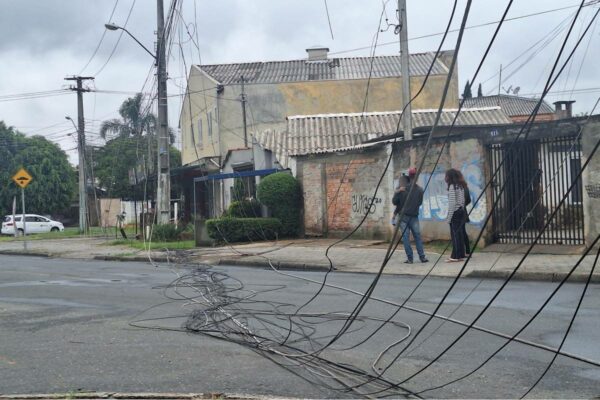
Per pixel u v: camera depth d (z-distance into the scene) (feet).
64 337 24.27
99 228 139.85
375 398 16.71
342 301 30.91
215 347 22.30
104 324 26.61
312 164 66.80
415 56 128.36
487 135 48.83
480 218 49.32
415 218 44.27
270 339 23.26
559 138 44.62
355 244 58.39
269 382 18.16
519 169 46.91
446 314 26.96
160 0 72.64
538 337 22.58
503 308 27.94
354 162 62.44
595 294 31.01
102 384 18.24
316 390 17.40
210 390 17.52
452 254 43.62
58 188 170.81
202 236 67.77
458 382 17.93
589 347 21.13
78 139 124.06
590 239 42.91
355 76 121.70
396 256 48.60
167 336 24.11
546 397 16.52
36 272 49.26
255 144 85.76
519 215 47.24
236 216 74.33
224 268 48.29
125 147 162.30
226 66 137.08
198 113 137.08
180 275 43.19
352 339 23.12
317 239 65.05
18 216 141.38
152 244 71.67
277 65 134.51
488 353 20.88
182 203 111.86
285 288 35.55
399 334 23.75
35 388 17.99
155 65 75.15
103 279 42.68
